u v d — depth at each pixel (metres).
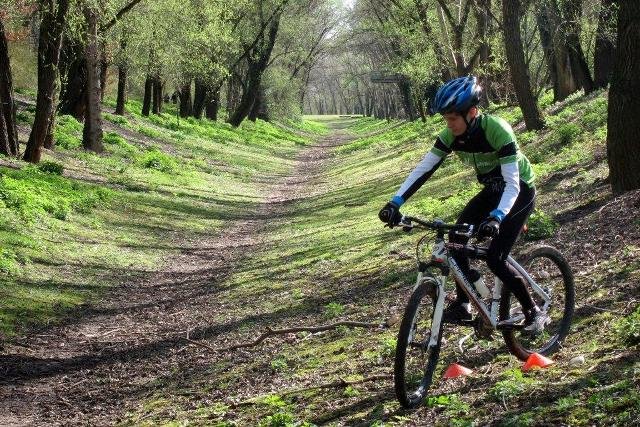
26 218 16.17
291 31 62.06
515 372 5.34
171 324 11.18
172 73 45.34
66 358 9.59
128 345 10.14
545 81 30.70
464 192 16.61
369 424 5.21
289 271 13.91
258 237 19.47
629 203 10.48
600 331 6.18
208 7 44.31
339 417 5.69
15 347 9.87
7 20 22.84
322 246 15.92
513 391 5.08
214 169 32.56
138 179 24.91
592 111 20.70
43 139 22.30
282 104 76.44
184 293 13.46
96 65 27.53
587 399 4.67
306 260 14.65
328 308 10.02
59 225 16.84
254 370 7.98
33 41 40.22
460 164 22.50
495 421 4.70
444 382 5.78
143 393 7.95
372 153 41.50
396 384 5.12
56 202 18.16
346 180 31.14
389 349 7.18
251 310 11.38
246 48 54.88
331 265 13.64
